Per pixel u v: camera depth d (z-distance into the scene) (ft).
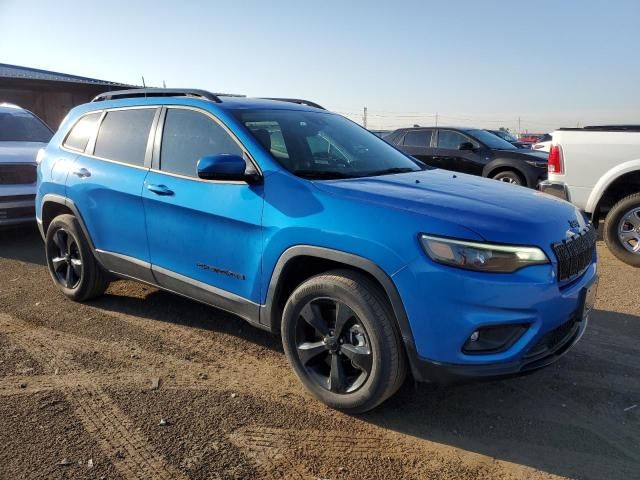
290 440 9.50
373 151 13.67
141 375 11.72
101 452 9.06
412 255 8.93
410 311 9.02
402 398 10.96
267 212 10.62
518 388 11.40
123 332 13.99
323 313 10.44
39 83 66.85
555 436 9.75
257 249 10.84
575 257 9.79
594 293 10.62
